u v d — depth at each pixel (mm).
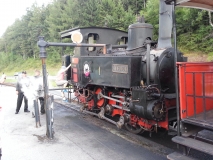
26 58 43875
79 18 31656
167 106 4621
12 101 9594
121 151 4207
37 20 43469
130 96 4980
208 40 16109
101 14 28969
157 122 4418
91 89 6617
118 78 4984
